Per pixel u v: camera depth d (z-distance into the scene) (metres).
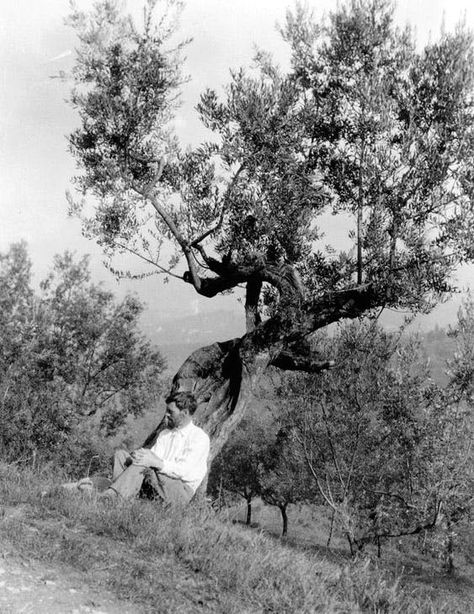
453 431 16.75
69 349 27.97
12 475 7.64
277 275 13.45
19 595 4.55
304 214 13.16
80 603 4.64
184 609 4.86
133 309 29.98
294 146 12.73
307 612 5.34
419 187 12.59
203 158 13.75
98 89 12.73
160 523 6.27
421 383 17.22
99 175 13.15
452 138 13.04
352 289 13.12
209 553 5.91
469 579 22.61
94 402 29.06
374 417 17.42
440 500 16.08
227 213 13.48
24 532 5.60
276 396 18.64
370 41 13.39
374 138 12.98
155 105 13.06
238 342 13.87
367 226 12.82
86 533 5.94
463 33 13.06
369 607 6.01
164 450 7.90
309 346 14.50
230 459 53.47
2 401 19.72
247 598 5.34
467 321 17.55
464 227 12.10
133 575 5.23
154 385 30.31
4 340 24.38
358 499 17.47
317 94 13.77
